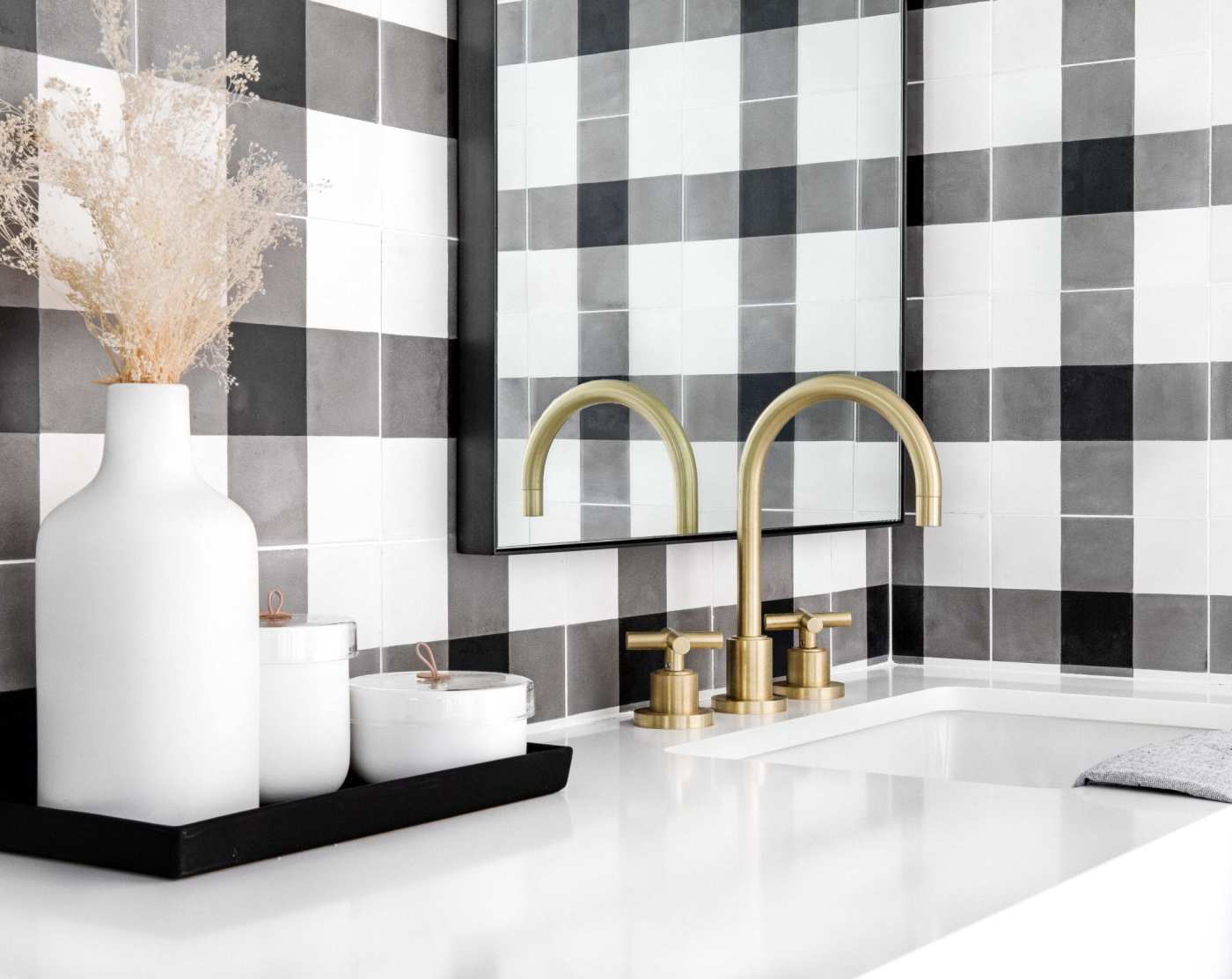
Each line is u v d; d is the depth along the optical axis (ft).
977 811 3.36
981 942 2.43
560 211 4.45
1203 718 5.13
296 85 3.82
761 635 5.08
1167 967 3.17
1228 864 3.46
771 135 5.32
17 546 3.22
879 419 5.96
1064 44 5.87
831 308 5.63
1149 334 5.72
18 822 2.83
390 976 2.14
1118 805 3.48
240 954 2.24
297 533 3.83
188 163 3.01
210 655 2.86
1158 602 5.74
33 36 3.23
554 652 4.68
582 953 2.25
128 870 2.71
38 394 3.26
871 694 5.40
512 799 3.40
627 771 3.86
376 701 3.37
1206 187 5.60
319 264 3.89
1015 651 6.03
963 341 6.09
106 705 2.80
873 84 5.84
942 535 6.16
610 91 4.63
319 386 3.89
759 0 5.25
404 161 4.14
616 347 4.67
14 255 3.19
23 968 2.17
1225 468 5.59
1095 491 5.84
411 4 4.17
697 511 5.01
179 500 2.87
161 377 2.94
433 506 4.24
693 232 4.97
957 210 6.10
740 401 5.20
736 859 2.87
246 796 2.95
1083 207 5.83
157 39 3.48
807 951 2.27
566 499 4.48
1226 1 5.55
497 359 4.24
